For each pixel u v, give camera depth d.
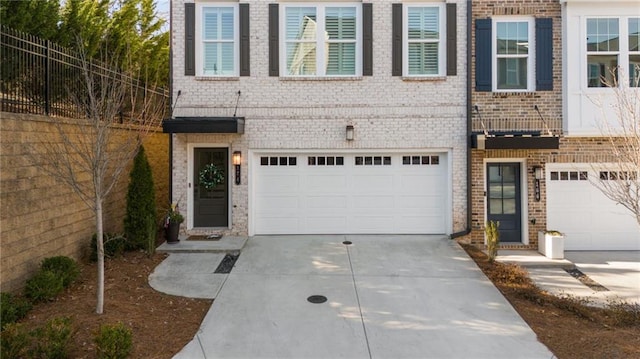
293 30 11.21
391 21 11.04
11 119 6.94
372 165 11.33
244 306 7.06
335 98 11.09
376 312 6.90
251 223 11.20
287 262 9.27
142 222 9.87
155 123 11.22
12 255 6.93
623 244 11.00
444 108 11.02
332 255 9.72
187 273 8.56
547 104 10.94
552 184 11.04
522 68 11.08
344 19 11.20
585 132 10.65
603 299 7.66
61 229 8.28
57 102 8.91
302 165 11.33
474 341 5.97
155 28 18.59
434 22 11.15
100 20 15.12
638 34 10.68
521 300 7.47
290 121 11.11
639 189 7.30
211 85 11.06
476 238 10.98
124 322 6.16
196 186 11.45
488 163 11.21
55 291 6.92
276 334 6.13
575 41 10.73
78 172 8.84
